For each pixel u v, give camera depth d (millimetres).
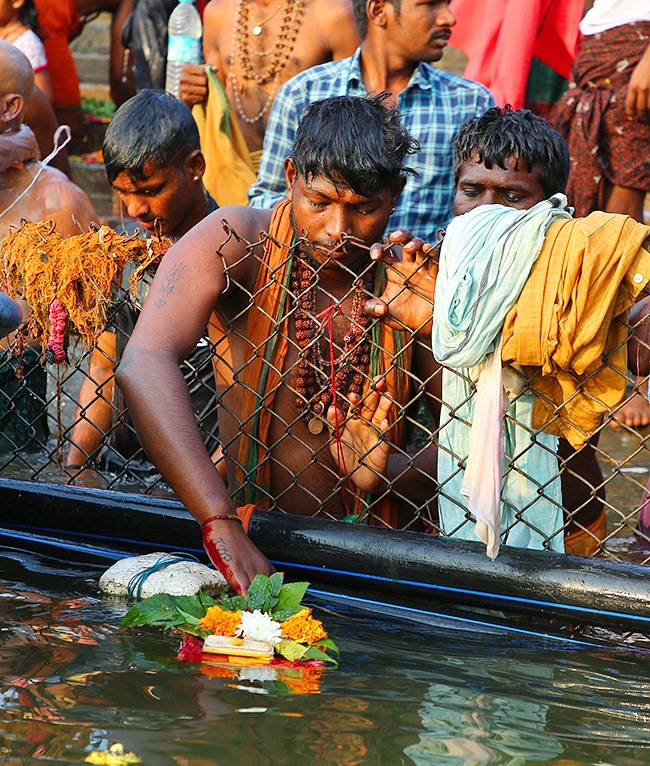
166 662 2688
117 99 11828
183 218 5012
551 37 7613
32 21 7922
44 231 4004
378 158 3311
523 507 3270
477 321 2924
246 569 3049
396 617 3146
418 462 3674
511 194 4141
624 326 2994
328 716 2404
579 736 2365
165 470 3186
